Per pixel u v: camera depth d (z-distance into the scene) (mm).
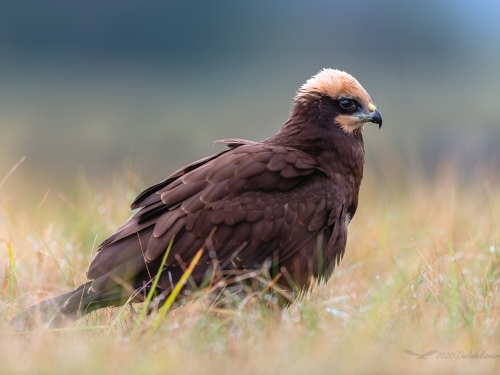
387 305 10398
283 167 11195
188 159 48469
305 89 12367
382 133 42625
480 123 47031
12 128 51188
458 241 13398
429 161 38938
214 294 10523
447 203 15461
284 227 11000
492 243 13055
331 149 12008
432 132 44656
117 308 11156
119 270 10656
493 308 10234
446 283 10820
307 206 11133
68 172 40906
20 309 10836
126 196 14945
